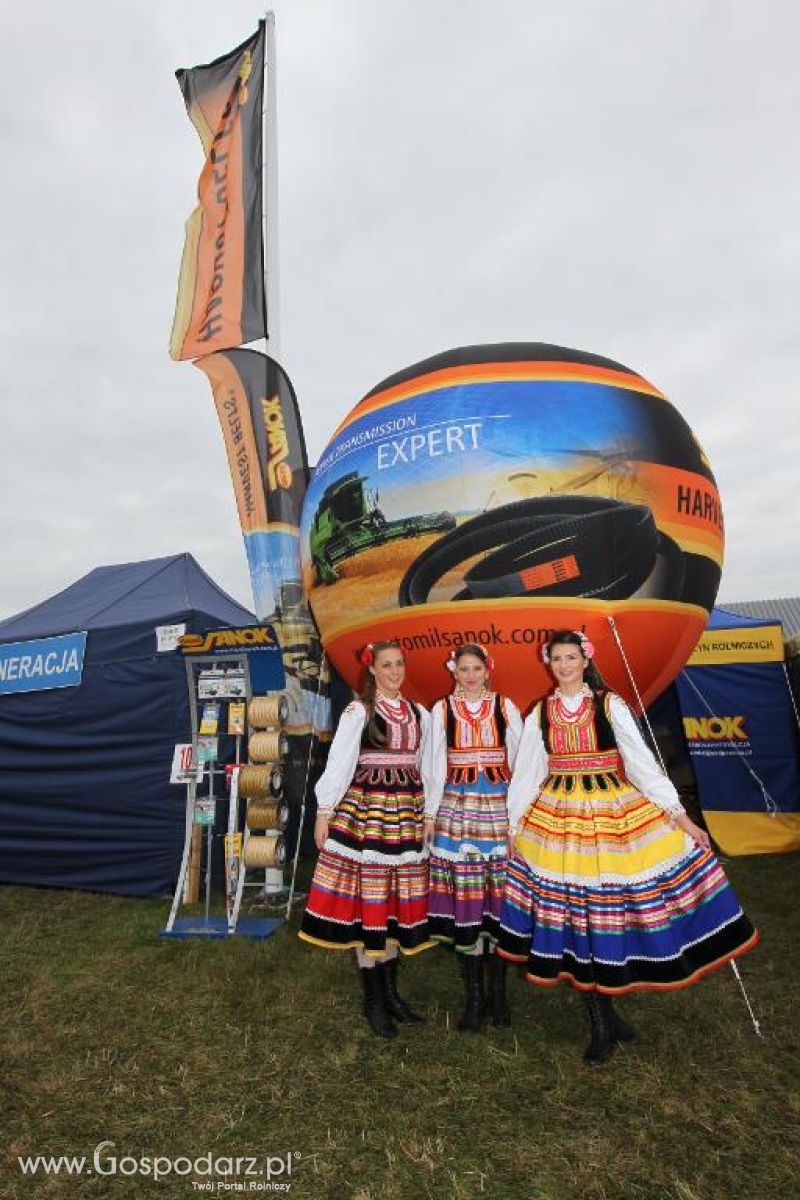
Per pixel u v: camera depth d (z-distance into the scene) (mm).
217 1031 3098
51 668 5934
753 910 4766
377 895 2924
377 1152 2223
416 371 3779
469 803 3020
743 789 6898
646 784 2672
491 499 3236
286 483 5797
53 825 5812
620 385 3584
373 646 3133
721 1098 2459
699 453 3746
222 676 4957
